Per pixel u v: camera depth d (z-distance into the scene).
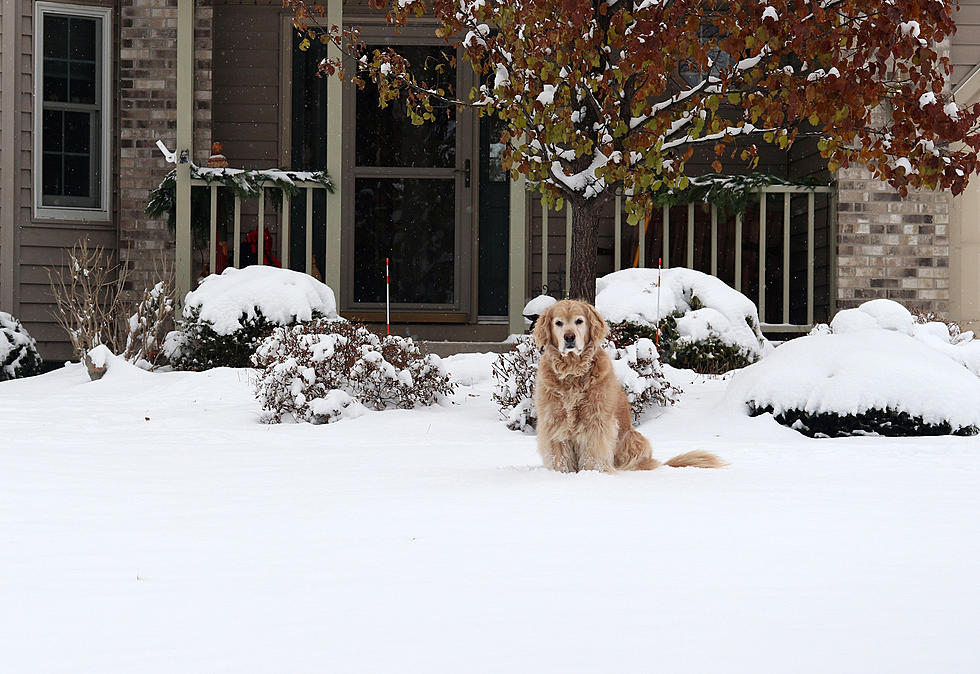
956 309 12.68
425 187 13.68
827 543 3.62
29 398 10.20
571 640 2.42
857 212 12.45
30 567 3.28
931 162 8.53
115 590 2.96
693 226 12.55
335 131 12.51
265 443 7.33
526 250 13.33
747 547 3.55
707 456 5.91
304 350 9.06
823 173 12.81
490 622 2.59
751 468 5.86
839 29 8.06
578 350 5.67
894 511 4.31
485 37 8.84
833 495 4.78
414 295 13.68
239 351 11.36
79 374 11.63
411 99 9.62
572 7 7.61
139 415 8.98
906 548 3.53
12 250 13.00
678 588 2.95
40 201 13.20
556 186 9.45
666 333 10.73
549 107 8.45
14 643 2.43
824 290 12.99
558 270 13.36
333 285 12.51
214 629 2.54
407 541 3.69
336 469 5.83
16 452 6.45
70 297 12.27
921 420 7.80
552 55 8.59
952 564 3.27
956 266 12.69
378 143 13.65
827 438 7.90
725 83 8.27
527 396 8.54
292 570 3.22
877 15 8.07
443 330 13.55
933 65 12.41
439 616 2.65
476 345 11.95
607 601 2.80
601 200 9.33
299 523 4.07
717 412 8.50
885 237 12.48
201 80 13.08
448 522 4.07
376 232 13.66
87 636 2.49
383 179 13.65
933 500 4.62
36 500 4.63
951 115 8.24
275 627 2.56
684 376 10.03
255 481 5.31
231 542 3.69
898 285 12.50
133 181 13.07
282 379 8.79
